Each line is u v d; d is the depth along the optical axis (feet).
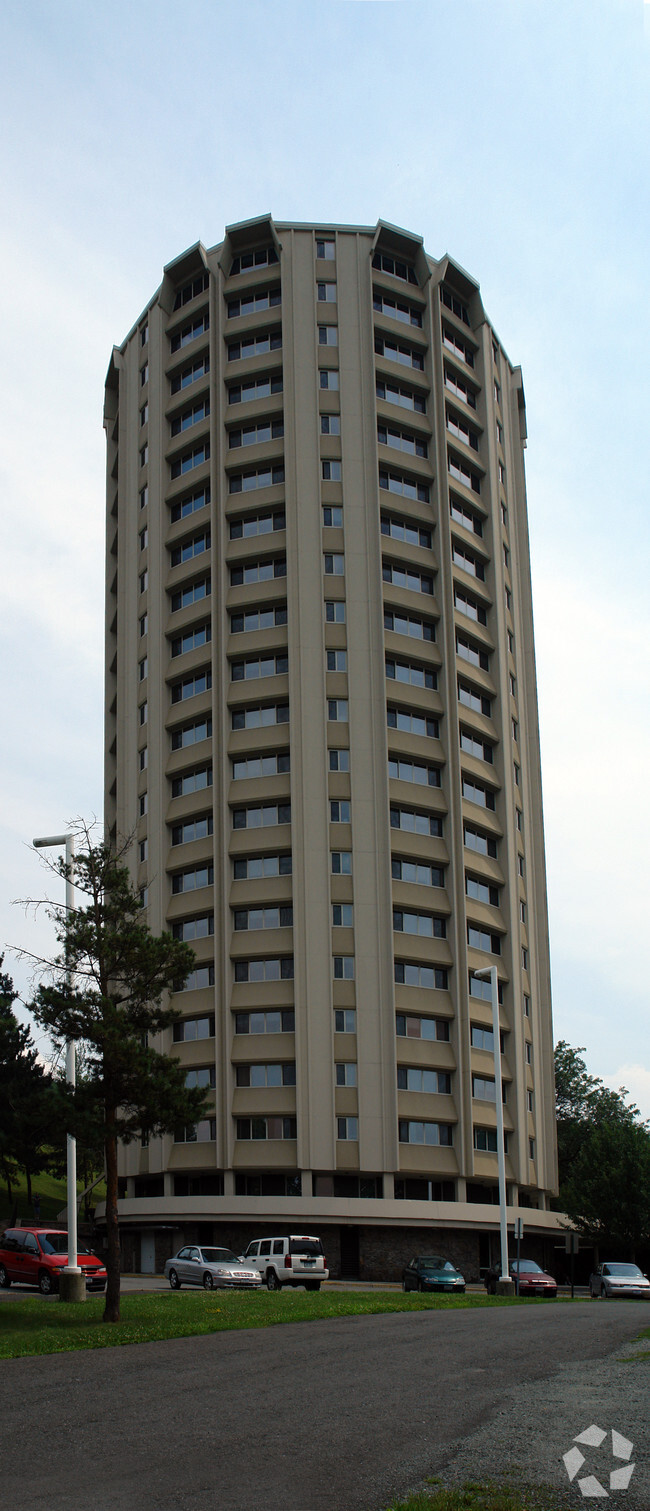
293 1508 37.99
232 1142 211.00
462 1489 39.45
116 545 288.92
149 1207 212.84
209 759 233.14
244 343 252.62
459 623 246.88
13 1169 260.83
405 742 232.53
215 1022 218.59
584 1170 236.02
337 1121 209.26
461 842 232.32
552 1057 265.54
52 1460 45.91
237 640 234.79
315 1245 146.72
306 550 235.20
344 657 231.71
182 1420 53.01
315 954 215.31
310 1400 56.90
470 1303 122.72
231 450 245.45
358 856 221.25
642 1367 66.39
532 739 281.54
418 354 257.55
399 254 258.57
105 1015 96.43
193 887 231.50
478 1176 219.00
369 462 241.76
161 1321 91.15
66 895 109.91
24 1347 77.82
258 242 256.32
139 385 274.57
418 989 221.87
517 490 295.69
